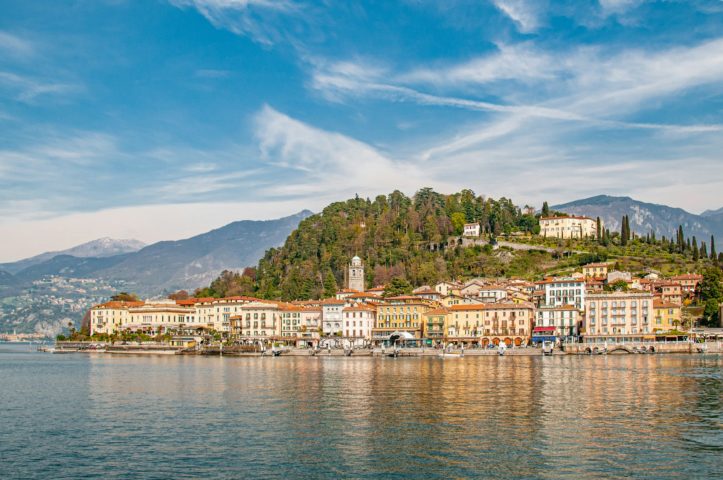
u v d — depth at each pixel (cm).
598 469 7294
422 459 7719
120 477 7212
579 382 14625
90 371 19775
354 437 8806
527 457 7756
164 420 10131
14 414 10831
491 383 14550
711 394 12444
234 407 11294
